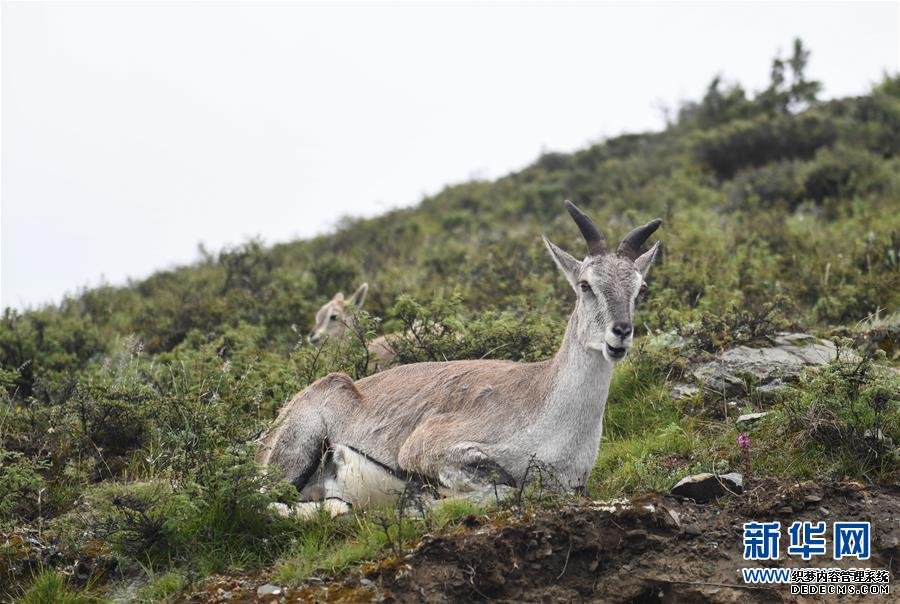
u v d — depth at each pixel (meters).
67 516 8.27
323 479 8.93
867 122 28.11
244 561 7.57
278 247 26.70
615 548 7.20
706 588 6.93
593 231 8.44
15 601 7.40
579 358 7.95
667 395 10.12
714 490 7.84
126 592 7.47
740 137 27.91
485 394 8.34
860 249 15.22
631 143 35.28
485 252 18.70
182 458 8.45
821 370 9.20
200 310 16.67
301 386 10.66
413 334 11.45
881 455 8.27
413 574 6.87
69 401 10.38
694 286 13.52
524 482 7.73
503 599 6.88
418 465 8.25
